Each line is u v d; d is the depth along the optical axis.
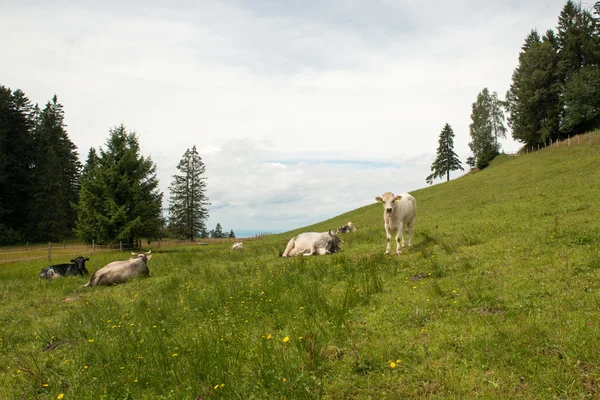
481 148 82.25
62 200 62.12
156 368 5.61
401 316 6.67
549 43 62.44
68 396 5.14
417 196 47.47
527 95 61.78
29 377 5.67
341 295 8.12
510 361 4.69
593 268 7.50
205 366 5.34
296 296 8.37
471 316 6.27
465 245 12.16
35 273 19.17
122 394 5.01
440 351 5.20
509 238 11.76
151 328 7.50
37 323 9.27
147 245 47.72
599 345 4.59
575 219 12.72
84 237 37.34
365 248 15.66
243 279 11.50
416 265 10.49
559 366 4.39
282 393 4.48
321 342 5.73
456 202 30.45
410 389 4.46
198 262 18.31
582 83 53.19
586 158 31.69
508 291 7.13
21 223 59.91
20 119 63.84
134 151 37.84
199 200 72.75
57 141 71.62
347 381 4.76
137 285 13.27
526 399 3.99
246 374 5.12
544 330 5.20
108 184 37.09
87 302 10.27
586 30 60.25
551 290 6.75
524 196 22.78
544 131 60.59
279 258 16.08
